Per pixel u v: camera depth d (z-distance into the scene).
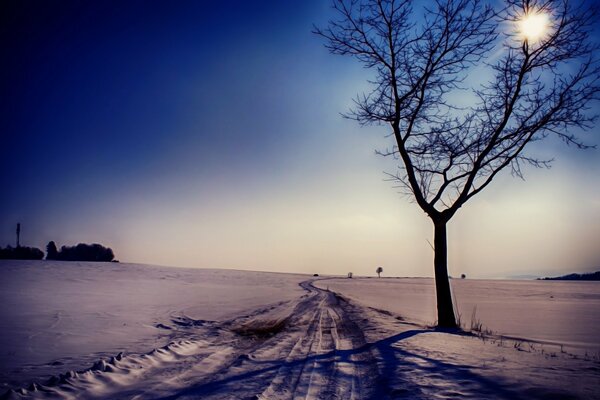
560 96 12.29
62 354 8.53
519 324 16.53
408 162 13.53
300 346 9.20
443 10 12.90
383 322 13.46
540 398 4.30
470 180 13.03
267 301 27.03
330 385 5.52
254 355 7.99
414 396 4.62
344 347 8.96
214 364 7.24
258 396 4.94
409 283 86.50
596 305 29.45
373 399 4.82
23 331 11.62
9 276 40.81
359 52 13.80
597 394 4.40
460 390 4.75
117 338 10.73
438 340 9.09
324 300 29.41
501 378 5.24
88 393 5.30
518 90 12.62
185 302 23.47
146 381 5.96
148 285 38.78
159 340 10.49
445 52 13.15
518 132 12.83
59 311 16.59
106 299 22.95
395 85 13.71
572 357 7.45
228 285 49.97
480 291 51.31
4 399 4.82
